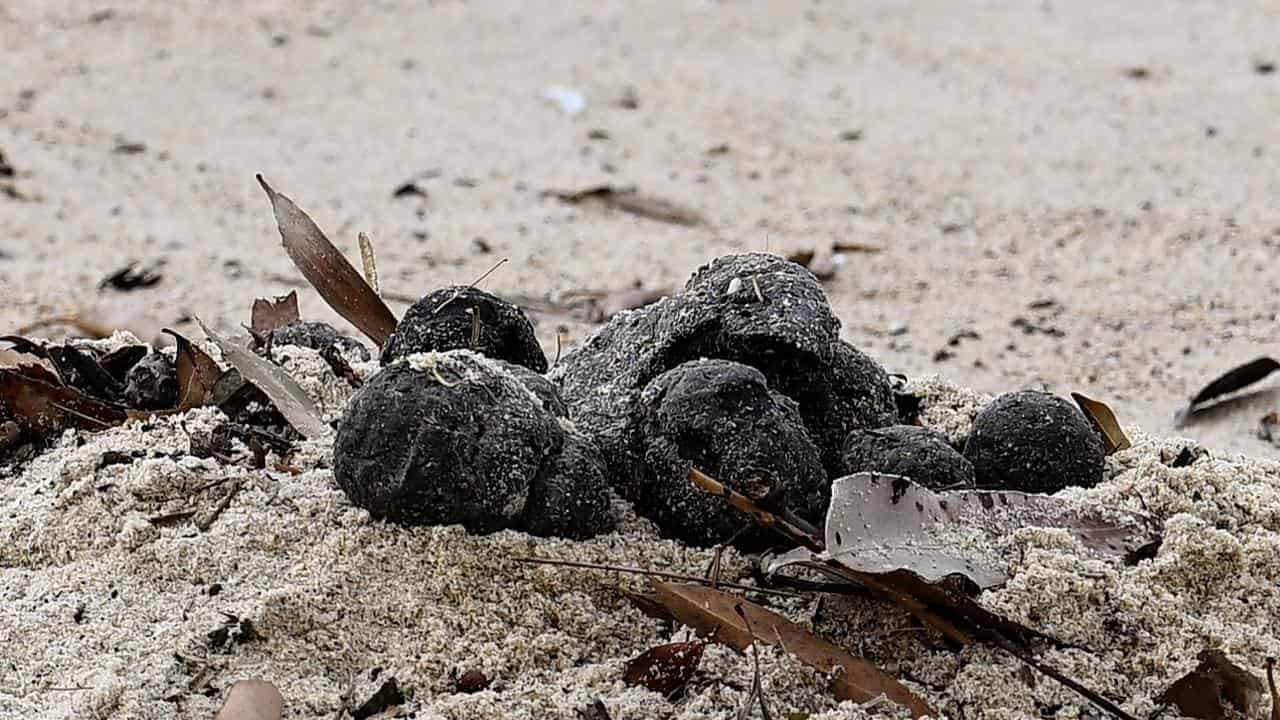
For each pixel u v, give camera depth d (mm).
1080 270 11727
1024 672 4938
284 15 17812
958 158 14250
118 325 10102
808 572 5289
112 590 5266
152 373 6445
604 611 5211
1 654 5027
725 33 17641
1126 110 15469
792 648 5004
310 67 16281
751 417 5371
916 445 5602
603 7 18406
